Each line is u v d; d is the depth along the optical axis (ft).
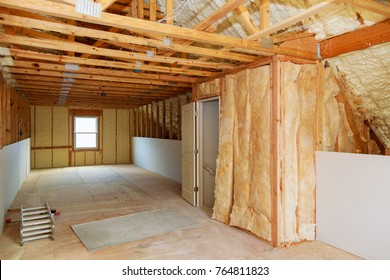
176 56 14.30
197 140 15.96
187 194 16.92
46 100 27.45
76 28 8.19
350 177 9.73
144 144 31.68
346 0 6.55
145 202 16.83
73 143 33.55
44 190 20.01
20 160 21.17
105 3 6.92
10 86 16.84
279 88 10.25
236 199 12.28
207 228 12.24
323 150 11.19
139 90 21.15
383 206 8.76
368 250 9.16
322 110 11.05
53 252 9.86
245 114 11.80
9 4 6.01
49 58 11.34
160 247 10.25
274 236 10.29
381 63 9.29
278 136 10.24
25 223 10.79
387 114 10.70
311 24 9.80
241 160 12.02
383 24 8.55
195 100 16.08
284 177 10.36
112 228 12.25
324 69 10.99
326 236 10.60
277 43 10.13
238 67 12.18
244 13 8.76
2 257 9.46
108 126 35.65
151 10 8.96
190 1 10.75
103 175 26.76
